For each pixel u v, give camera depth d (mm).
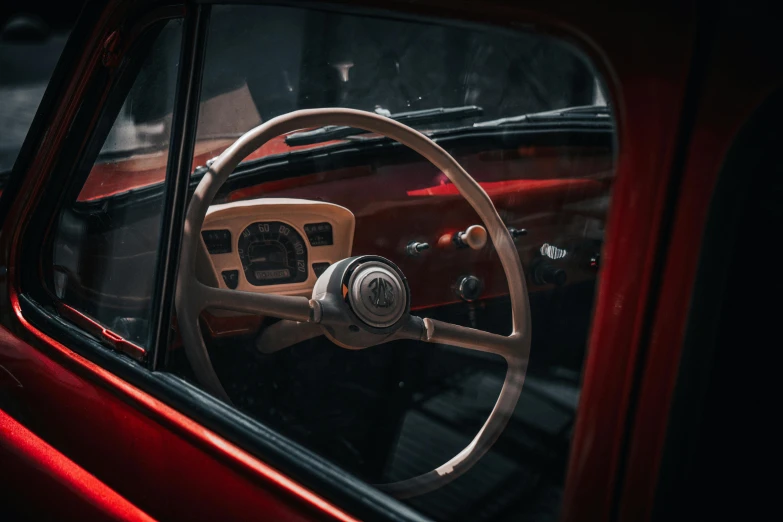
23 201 1639
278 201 1660
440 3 920
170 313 1299
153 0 1330
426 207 1892
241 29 1468
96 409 1377
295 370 1625
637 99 755
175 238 1273
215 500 1167
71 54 1502
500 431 1425
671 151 739
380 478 1547
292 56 1599
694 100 729
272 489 1107
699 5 724
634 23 755
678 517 826
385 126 1662
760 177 768
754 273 792
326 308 1438
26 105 8688
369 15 1029
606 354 797
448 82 1707
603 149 942
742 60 723
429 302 1865
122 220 1413
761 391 832
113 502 1313
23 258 1668
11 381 1594
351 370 1678
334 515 1042
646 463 792
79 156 1539
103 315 1448
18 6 11609
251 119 1597
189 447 1218
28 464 1465
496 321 1891
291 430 1574
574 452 837
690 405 790
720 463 833
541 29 837
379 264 1479
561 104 1521
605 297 793
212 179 1419
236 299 1381
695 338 772
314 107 1732
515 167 1736
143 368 1317
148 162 1349
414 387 1681
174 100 1265
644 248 761
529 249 1675
